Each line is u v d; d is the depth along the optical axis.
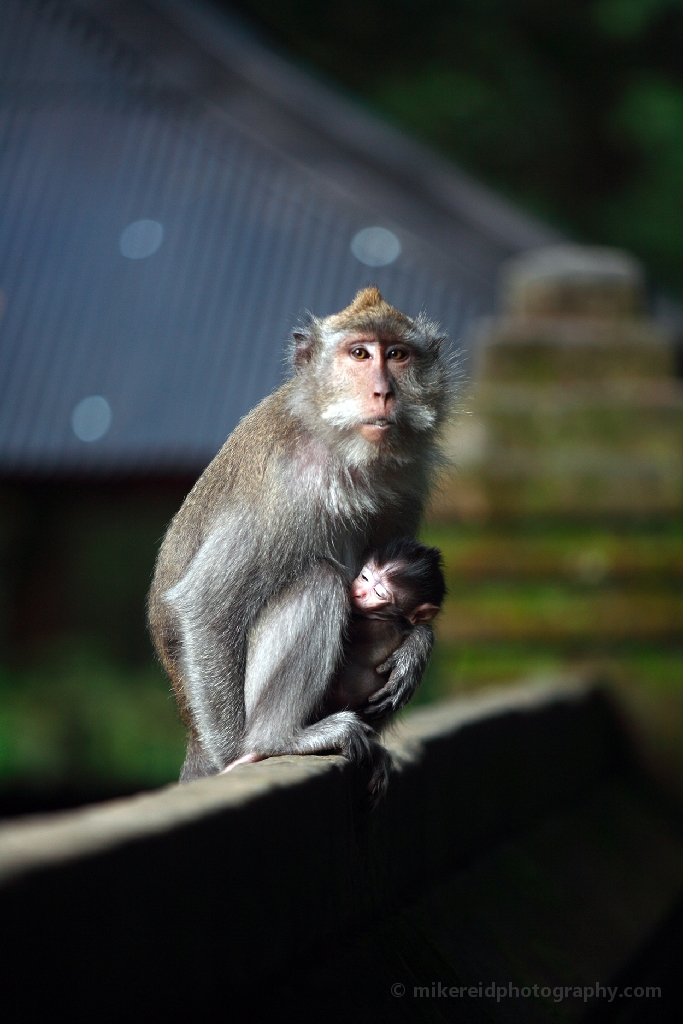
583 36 39.72
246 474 6.63
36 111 26.39
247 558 6.47
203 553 6.56
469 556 12.18
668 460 12.30
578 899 7.96
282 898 4.32
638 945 7.96
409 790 6.00
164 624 7.08
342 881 5.00
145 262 24.17
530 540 12.16
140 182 25.39
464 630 12.14
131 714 23.72
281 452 6.66
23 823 3.53
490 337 13.18
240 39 26.70
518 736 8.36
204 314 23.36
